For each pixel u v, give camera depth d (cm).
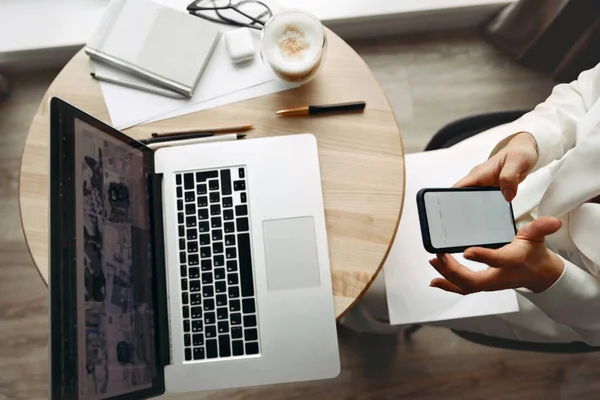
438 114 138
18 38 121
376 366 121
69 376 52
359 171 72
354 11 126
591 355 122
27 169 74
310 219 69
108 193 62
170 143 73
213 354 66
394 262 83
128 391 59
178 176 71
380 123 74
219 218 69
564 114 75
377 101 75
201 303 67
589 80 75
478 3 127
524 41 132
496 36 136
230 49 76
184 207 70
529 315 81
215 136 73
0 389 119
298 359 65
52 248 53
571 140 76
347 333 122
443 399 120
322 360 65
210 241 69
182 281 68
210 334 66
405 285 82
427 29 140
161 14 77
